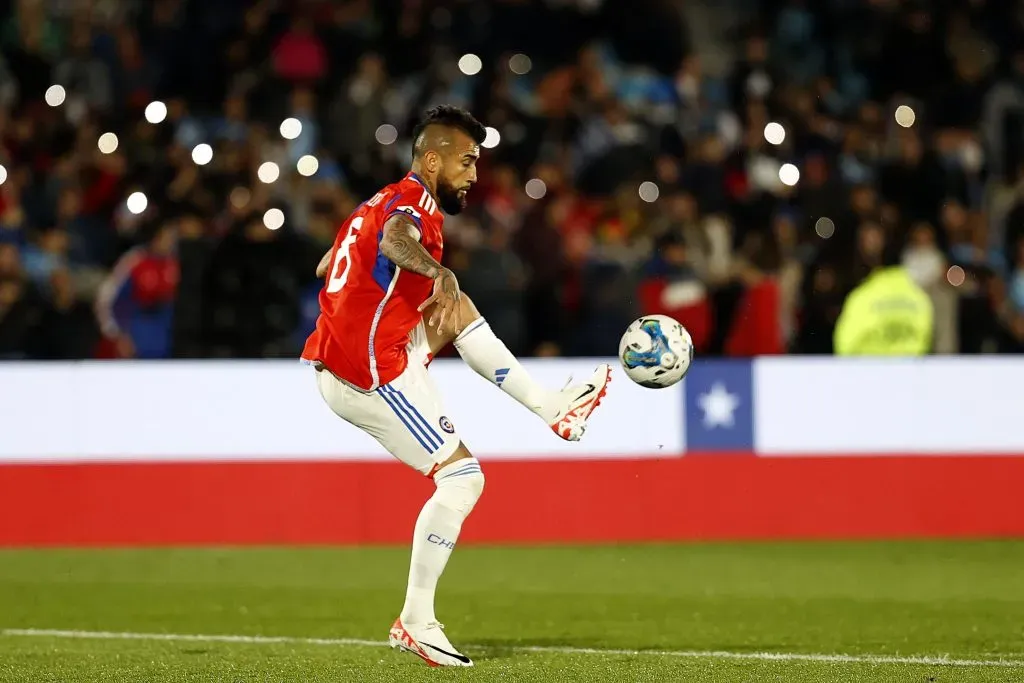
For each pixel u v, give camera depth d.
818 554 31.72
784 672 19.39
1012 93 52.00
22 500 33.53
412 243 18.28
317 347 19.36
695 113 50.59
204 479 33.72
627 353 19.89
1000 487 34.00
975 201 48.47
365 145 48.12
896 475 34.06
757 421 34.12
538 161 48.41
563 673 19.25
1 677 19.22
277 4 53.81
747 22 55.44
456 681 18.78
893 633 22.70
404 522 33.81
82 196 43.34
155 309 38.38
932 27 54.72
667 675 19.14
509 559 31.39
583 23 55.72
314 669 19.64
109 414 33.75
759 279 38.34
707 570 29.70
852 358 34.19
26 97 50.72
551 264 39.84
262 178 42.00
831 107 53.50
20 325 37.72
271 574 29.53
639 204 41.84
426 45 54.09
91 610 25.44
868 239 39.16
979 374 34.12
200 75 52.28
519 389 19.83
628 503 33.84
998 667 19.75
